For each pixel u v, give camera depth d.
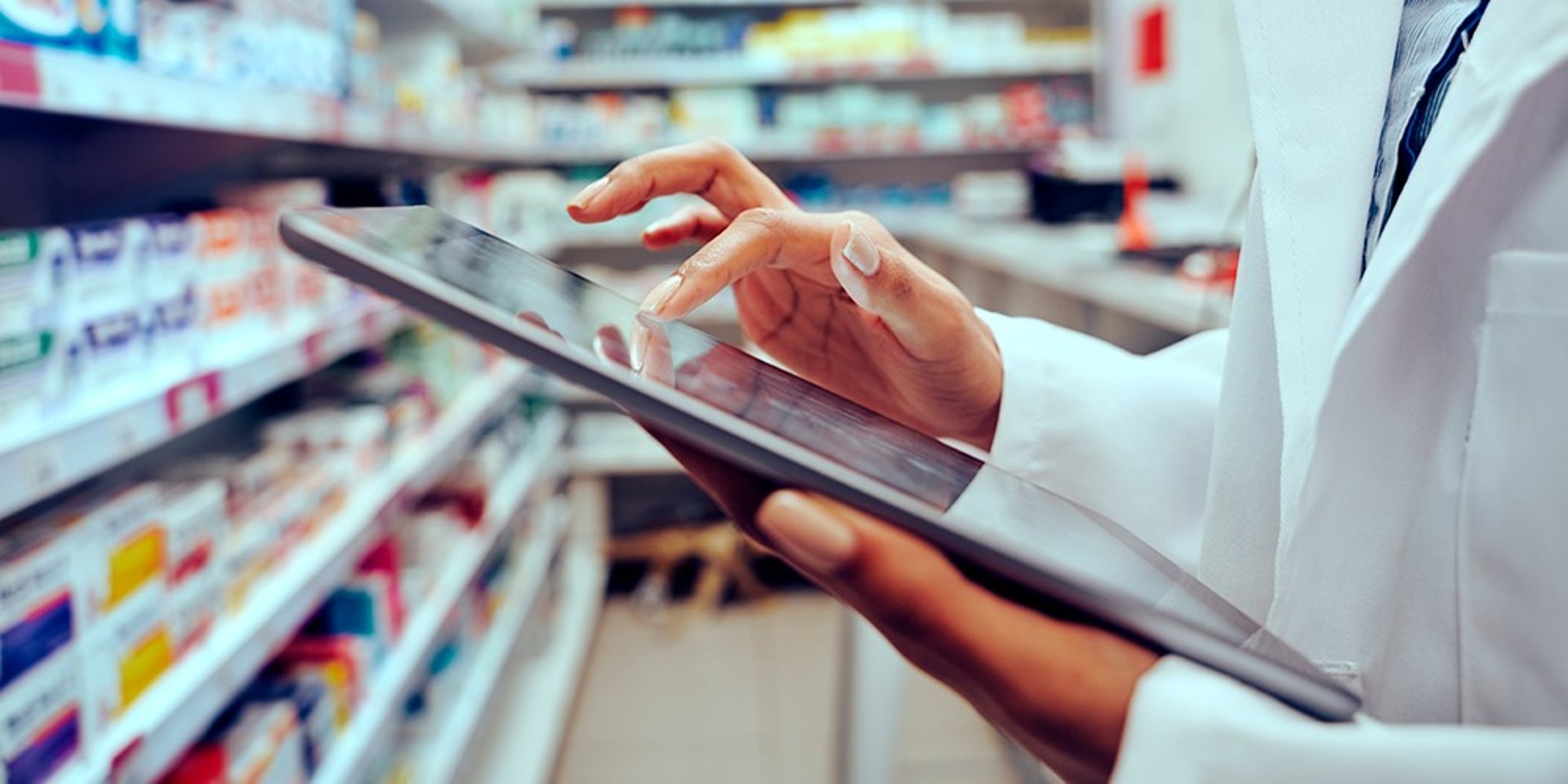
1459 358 0.55
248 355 1.50
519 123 3.83
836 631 3.67
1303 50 0.64
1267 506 0.67
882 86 4.98
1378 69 0.62
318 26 1.90
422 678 2.26
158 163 1.83
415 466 2.17
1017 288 3.35
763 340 0.80
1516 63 0.50
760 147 4.48
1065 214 3.67
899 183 5.00
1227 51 3.52
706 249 0.61
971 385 0.74
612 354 0.44
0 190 1.64
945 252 4.27
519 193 4.16
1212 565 0.69
